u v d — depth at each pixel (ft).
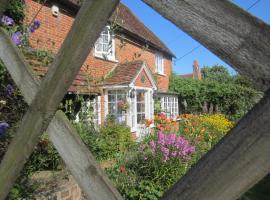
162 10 3.54
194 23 3.35
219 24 3.23
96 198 4.19
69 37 4.19
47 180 15.12
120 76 49.42
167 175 19.24
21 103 10.94
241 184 3.11
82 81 23.24
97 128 30.19
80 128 17.76
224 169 3.17
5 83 10.21
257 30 3.07
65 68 4.25
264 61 3.04
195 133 35.09
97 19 3.99
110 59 49.01
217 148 3.23
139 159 20.56
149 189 17.25
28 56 12.91
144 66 53.26
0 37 5.21
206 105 82.99
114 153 27.66
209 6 3.28
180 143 20.18
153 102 57.57
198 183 3.32
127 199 16.84
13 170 4.79
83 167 4.30
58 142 4.47
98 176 4.20
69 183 15.39
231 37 3.18
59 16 38.22
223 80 118.93
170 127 30.89
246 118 3.08
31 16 33.60
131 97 49.67
